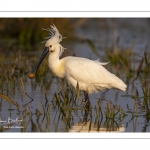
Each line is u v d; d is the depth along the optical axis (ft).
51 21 104.22
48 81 59.88
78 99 48.37
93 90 47.03
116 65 68.28
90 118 41.22
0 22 102.94
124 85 46.11
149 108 44.47
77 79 46.11
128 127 38.22
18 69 64.08
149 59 72.49
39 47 94.48
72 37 107.86
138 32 121.19
